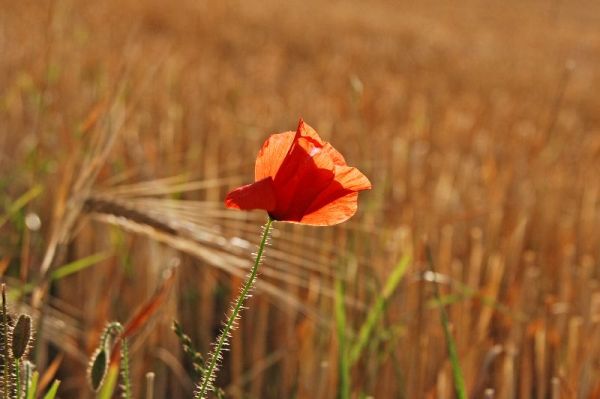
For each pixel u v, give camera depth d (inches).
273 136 26.9
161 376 54.9
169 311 56.1
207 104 107.3
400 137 99.4
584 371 45.6
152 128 86.7
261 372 56.4
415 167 84.9
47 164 63.9
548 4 533.6
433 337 49.6
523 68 247.1
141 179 63.8
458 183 83.1
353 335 46.3
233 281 56.6
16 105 82.6
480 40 312.5
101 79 86.4
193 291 63.9
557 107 63.7
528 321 53.7
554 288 65.8
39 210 63.6
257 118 100.8
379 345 48.9
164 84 109.3
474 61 249.3
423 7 442.6
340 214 26.7
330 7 362.0
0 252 57.9
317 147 26.7
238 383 54.5
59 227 37.5
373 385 45.9
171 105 95.7
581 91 211.3
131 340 47.9
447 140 109.3
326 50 239.5
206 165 74.6
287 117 104.7
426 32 315.3
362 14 347.3
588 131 162.4
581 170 96.2
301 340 50.4
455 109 139.9
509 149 103.8
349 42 258.7
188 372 61.4
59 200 38.0
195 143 81.4
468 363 46.7
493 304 46.0
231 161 78.0
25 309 40.7
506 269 63.6
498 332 53.7
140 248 59.1
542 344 48.5
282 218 26.9
